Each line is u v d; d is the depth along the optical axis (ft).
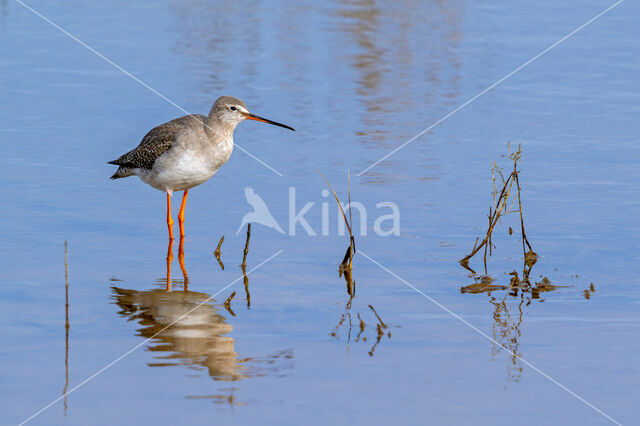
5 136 64.85
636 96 78.79
